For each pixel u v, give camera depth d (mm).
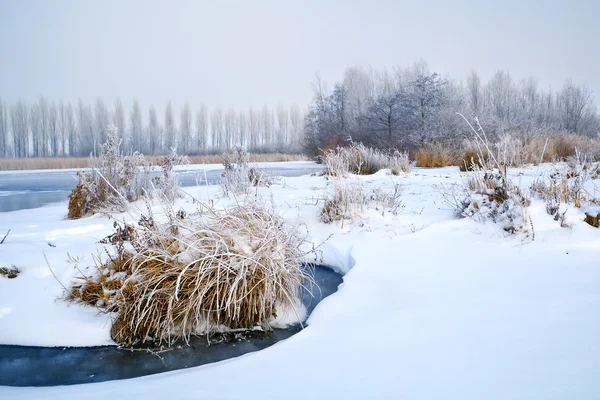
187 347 3105
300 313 3664
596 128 35656
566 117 37875
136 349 3082
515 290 3236
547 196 5113
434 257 4332
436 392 1884
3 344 3123
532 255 4094
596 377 1892
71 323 3330
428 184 10172
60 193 12531
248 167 10336
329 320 3057
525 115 34219
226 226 3736
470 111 25375
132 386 2256
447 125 22828
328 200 6473
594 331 2379
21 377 2676
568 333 2381
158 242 3605
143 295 3213
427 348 2367
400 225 5758
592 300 2873
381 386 1983
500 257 4137
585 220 4684
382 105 27047
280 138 66812
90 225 6293
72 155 59062
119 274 3488
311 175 14211
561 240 4359
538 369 2008
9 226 6336
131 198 7715
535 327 2506
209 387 2119
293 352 2520
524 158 12039
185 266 3355
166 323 3236
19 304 3508
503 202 5016
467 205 5680
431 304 3109
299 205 7195
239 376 2234
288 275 3711
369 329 2766
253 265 3465
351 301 3377
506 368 2047
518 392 1823
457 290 3365
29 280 3826
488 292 3248
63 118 59688
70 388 2338
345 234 5621
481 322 2670
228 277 3416
